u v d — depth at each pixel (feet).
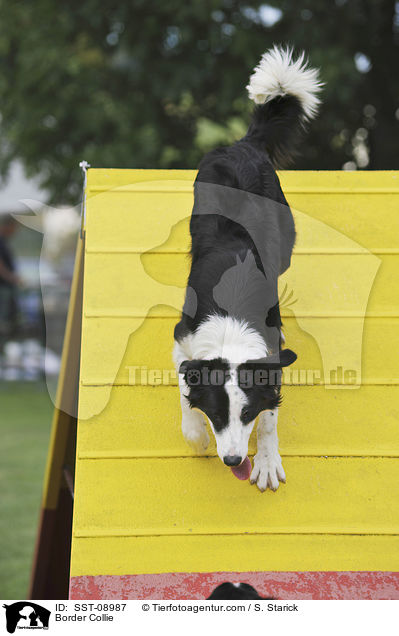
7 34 32.63
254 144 11.99
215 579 8.36
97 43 31.42
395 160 32.32
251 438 9.54
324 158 33.06
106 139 31.48
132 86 31.37
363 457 9.50
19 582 14.96
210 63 29.76
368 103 31.63
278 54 12.62
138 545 8.63
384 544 8.76
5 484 20.93
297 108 12.60
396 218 12.14
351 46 30.19
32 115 31.42
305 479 9.26
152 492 9.07
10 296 36.19
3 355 36.42
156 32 29.76
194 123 33.12
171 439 9.53
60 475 13.70
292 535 8.79
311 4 28.89
